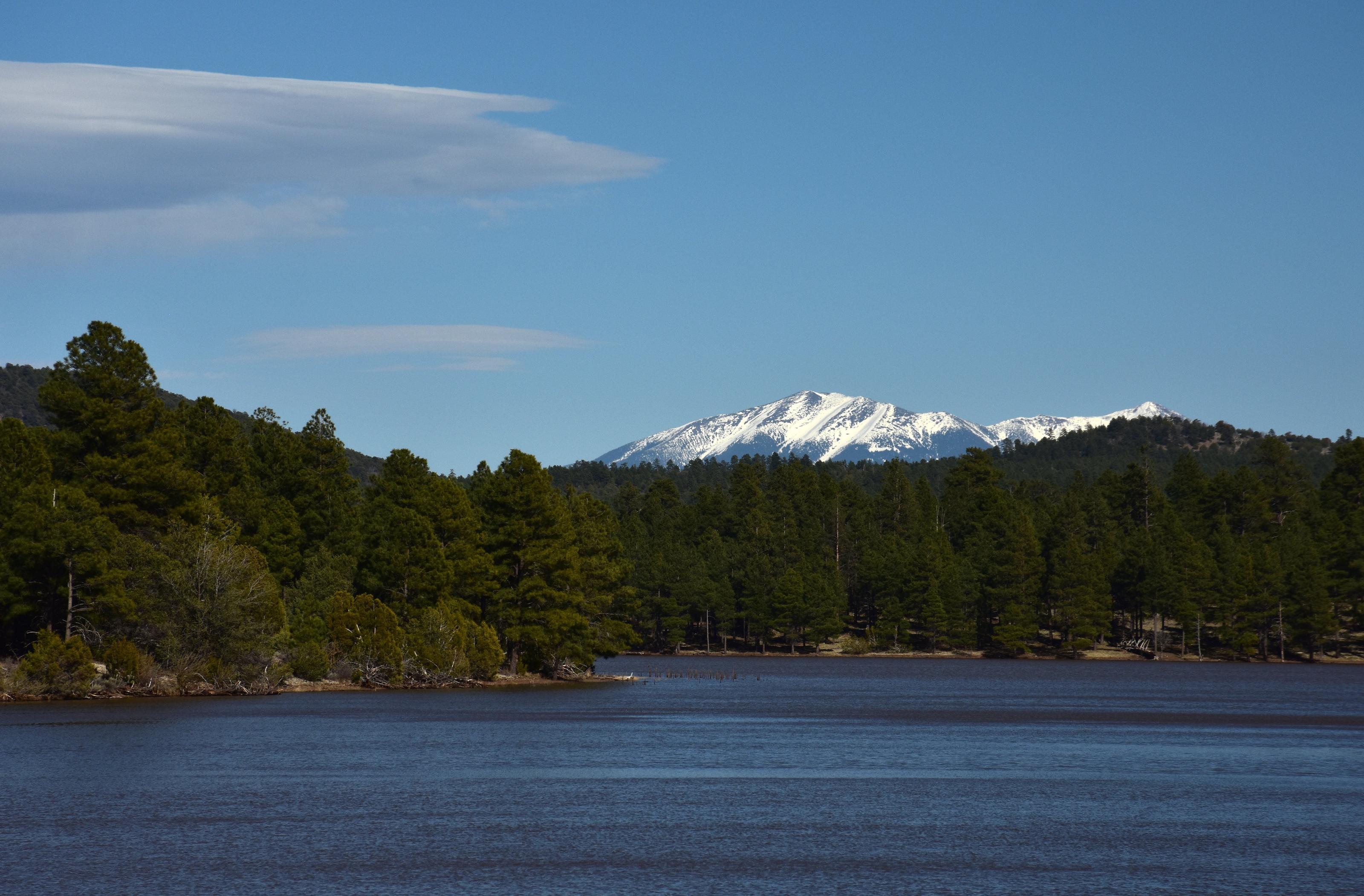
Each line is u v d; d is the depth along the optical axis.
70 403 131.75
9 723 96.62
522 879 46.97
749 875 48.00
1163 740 98.38
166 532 135.25
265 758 78.75
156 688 124.62
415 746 87.12
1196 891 45.91
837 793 67.81
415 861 49.81
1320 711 132.50
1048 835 56.09
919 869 49.16
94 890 44.97
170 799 63.31
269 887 45.62
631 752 86.00
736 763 80.44
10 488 119.88
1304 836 56.25
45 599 123.12
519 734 96.81
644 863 49.84
